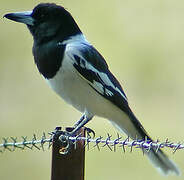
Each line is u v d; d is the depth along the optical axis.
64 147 7.70
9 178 14.34
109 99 9.33
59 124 15.77
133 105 16.33
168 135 14.94
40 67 9.20
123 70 17.34
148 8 19.23
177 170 9.25
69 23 9.38
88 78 9.09
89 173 14.01
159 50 18.00
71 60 8.95
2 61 17.52
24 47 17.94
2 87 16.91
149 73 17.52
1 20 18.72
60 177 7.68
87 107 9.30
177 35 18.41
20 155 14.49
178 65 17.56
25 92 16.80
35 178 14.30
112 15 18.95
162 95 16.83
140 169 13.98
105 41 18.00
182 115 15.98
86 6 19.33
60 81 9.08
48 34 9.31
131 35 18.25
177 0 19.48
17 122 15.71
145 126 15.36
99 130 14.80
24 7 19.31
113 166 14.04
